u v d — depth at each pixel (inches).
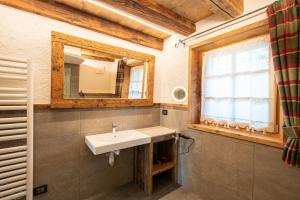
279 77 47.1
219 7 53.9
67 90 65.9
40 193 59.9
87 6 62.7
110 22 73.6
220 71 71.7
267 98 57.1
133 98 85.5
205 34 71.5
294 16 44.3
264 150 53.9
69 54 65.4
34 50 57.2
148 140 72.9
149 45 88.5
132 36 81.2
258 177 55.5
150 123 93.7
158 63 94.9
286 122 46.4
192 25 74.2
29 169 53.7
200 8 64.4
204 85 78.7
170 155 89.8
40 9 57.4
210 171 70.7
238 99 65.8
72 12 63.5
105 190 78.1
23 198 56.0
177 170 86.6
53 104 60.1
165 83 94.2
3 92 51.0
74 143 67.2
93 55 72.7
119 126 80.7
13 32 53.6
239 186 60.8
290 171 48.4
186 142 81.7
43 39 58.7
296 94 44.5
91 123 71.5
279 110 55.1
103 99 73.5
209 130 70.2
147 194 76.9
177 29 72.9
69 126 65.6
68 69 65.8
